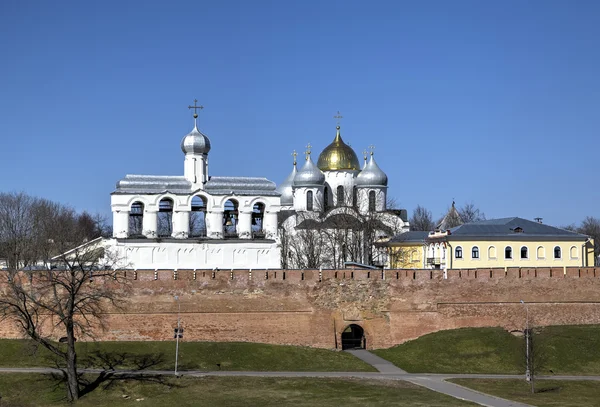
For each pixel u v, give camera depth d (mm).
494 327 97750
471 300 98125
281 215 151625
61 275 86188
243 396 73625
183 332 90812
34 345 78000
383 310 96250
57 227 154375
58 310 83188
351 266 113625
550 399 73062
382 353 93500
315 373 83750
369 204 154875
